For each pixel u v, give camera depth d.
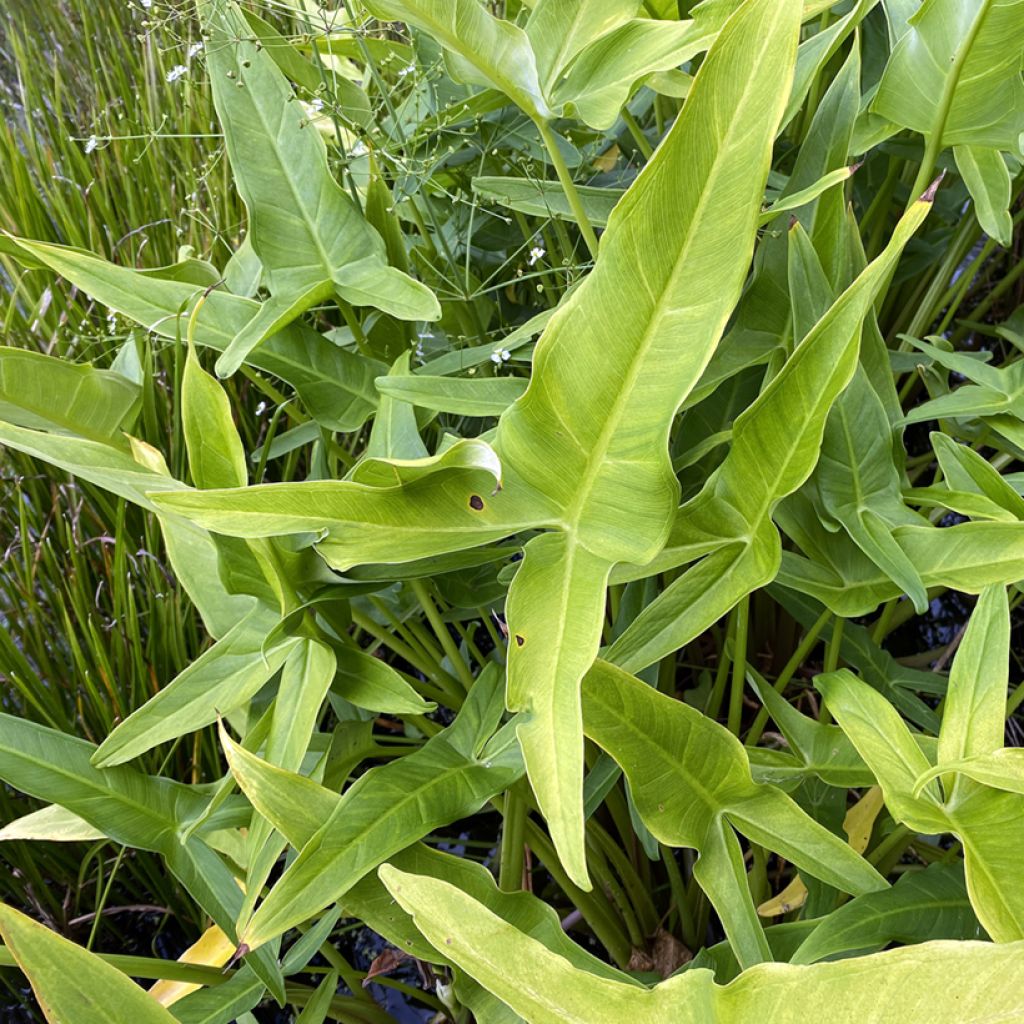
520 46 0.55
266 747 0.54
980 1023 0.34
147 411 0.72
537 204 0.71
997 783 0.42
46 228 1.23
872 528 0.54
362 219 0.65
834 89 0.61
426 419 0.64
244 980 0.57
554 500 0.46
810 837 0.50
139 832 0.57
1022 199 1.10
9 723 0.56
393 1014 0.81
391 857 0.51
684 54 0.56
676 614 0.50
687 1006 0.36
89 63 1.76
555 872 0.68
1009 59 0.58
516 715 0.56
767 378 0.62
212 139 1.33
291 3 0.91
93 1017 0.37
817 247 0.61
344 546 0.46
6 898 0.88
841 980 0.35
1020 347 0.78
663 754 0.49
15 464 1.04
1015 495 0.56
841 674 0.52
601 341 0.43
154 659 0.87
